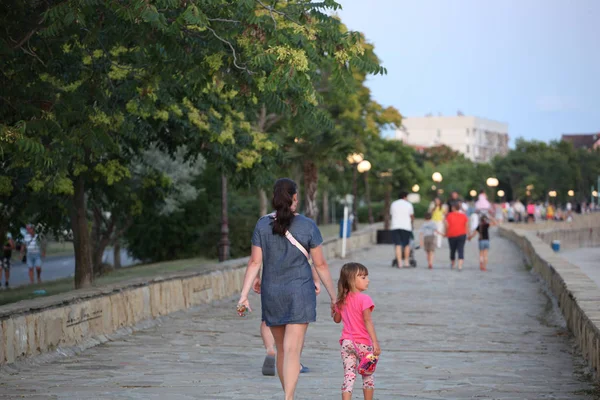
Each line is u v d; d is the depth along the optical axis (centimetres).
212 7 1323
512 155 16512
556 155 16488
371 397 866
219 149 2103
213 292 2044
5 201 2272
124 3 1251
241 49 1419
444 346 1407
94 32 1404
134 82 1712
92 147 1514
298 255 852
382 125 4691
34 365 1171
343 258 3756
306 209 3856
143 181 2773
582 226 8431
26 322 1177
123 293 1522
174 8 1308
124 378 1071
